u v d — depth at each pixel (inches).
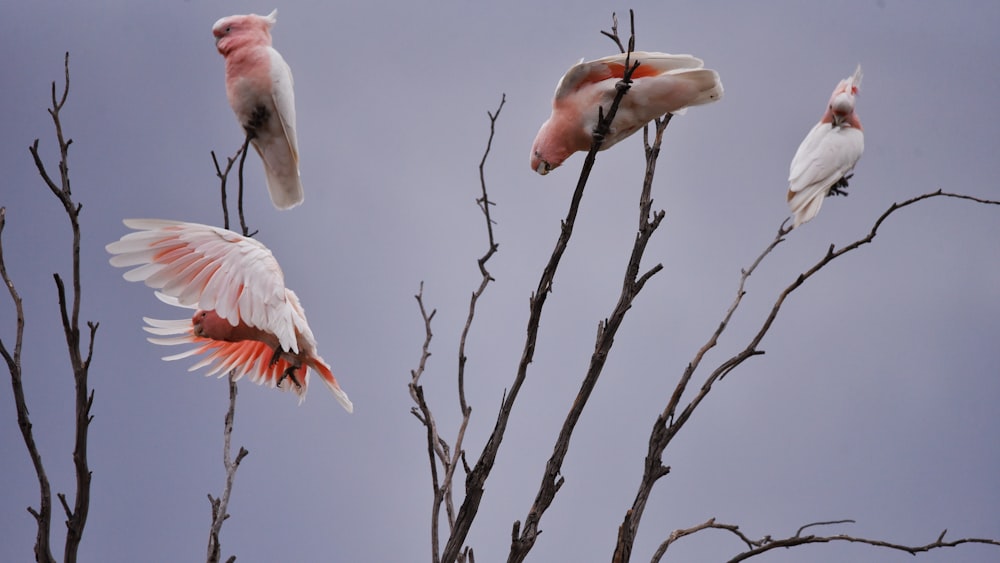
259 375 404.8
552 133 409.7
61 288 291.0
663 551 345.4
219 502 321.7
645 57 390.9
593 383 349.7
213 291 353.7
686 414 357.1
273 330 354.0
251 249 361.4
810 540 339.6
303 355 386.0
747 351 361.1
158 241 354.0
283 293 360.2
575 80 403.2
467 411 352.5
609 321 353.7
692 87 390.6
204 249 357.1
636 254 361.7
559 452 342.6
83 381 291.6
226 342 406.9
